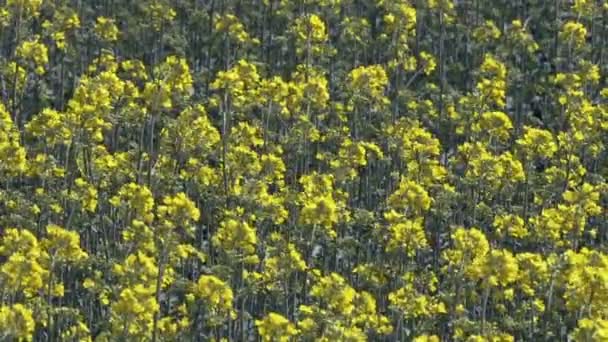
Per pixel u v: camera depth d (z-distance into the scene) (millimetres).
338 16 127000
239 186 88625
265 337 67312
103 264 81812
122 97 93562
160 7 118688
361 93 103438
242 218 84250
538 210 93812
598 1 126875
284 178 100000
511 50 118438
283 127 103562
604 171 100688
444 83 116312
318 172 98000
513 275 70812
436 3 119062
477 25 128125
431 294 85812
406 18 111000
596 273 68812
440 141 108750
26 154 97562
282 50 121312
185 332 77188
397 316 80125
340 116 101438
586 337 65125
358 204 97062
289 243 81250
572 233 83812
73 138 88875
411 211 87250
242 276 78188
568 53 121250
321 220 79125
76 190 88875
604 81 120375
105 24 114000
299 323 69688
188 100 110188
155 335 70875
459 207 91562
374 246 89438
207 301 70562
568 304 70062
